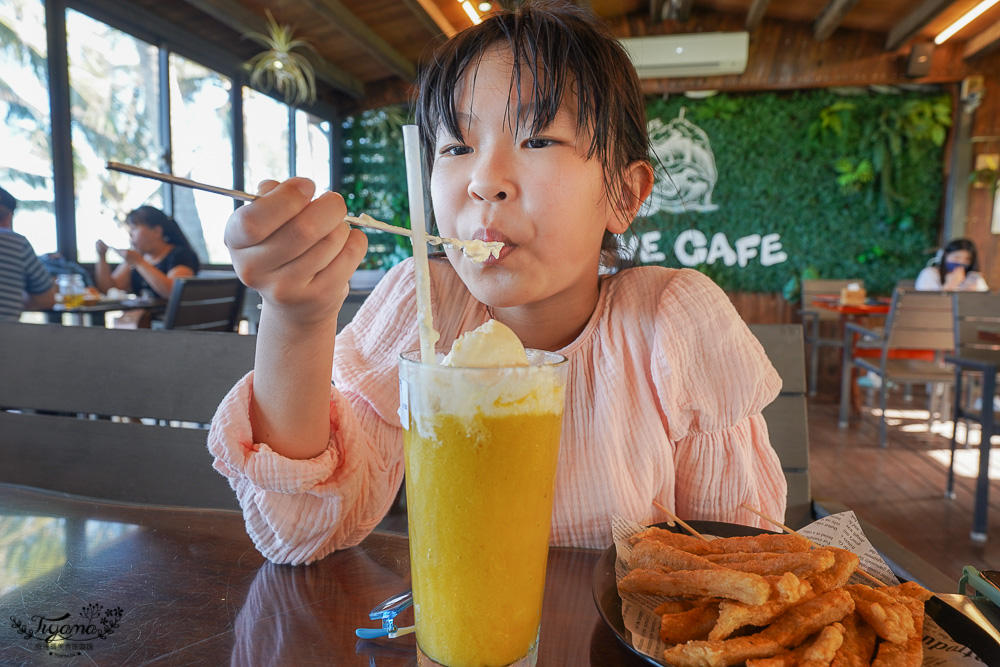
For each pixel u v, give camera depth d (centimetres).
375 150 777
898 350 432
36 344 139
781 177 662
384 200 777
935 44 602
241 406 70
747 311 679
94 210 432
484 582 49
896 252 647
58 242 406
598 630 59
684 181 674
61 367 137
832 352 646
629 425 86
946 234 629
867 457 385
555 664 54
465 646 50
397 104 756
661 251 680
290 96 658
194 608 61
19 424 138
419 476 50
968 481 340
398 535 81
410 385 49
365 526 80
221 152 564
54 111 396
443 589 50
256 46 592
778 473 94
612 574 62
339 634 57
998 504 306
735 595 50
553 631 59
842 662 46
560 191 70
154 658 53
